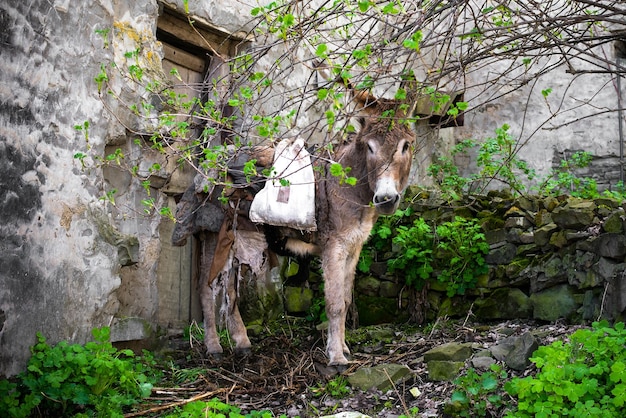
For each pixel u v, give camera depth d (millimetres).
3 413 4039
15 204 4461
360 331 6117
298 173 5129
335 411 4602
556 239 5840
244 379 5074
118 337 5199
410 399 4652
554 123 9430
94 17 5129
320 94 3215
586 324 5457
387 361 5238
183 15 6242
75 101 4949
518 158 9508
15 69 4512
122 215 5496
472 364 4797
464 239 6254
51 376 4227
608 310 5352
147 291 5719
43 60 4711
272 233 5367
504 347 4879
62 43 4859
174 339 6121
